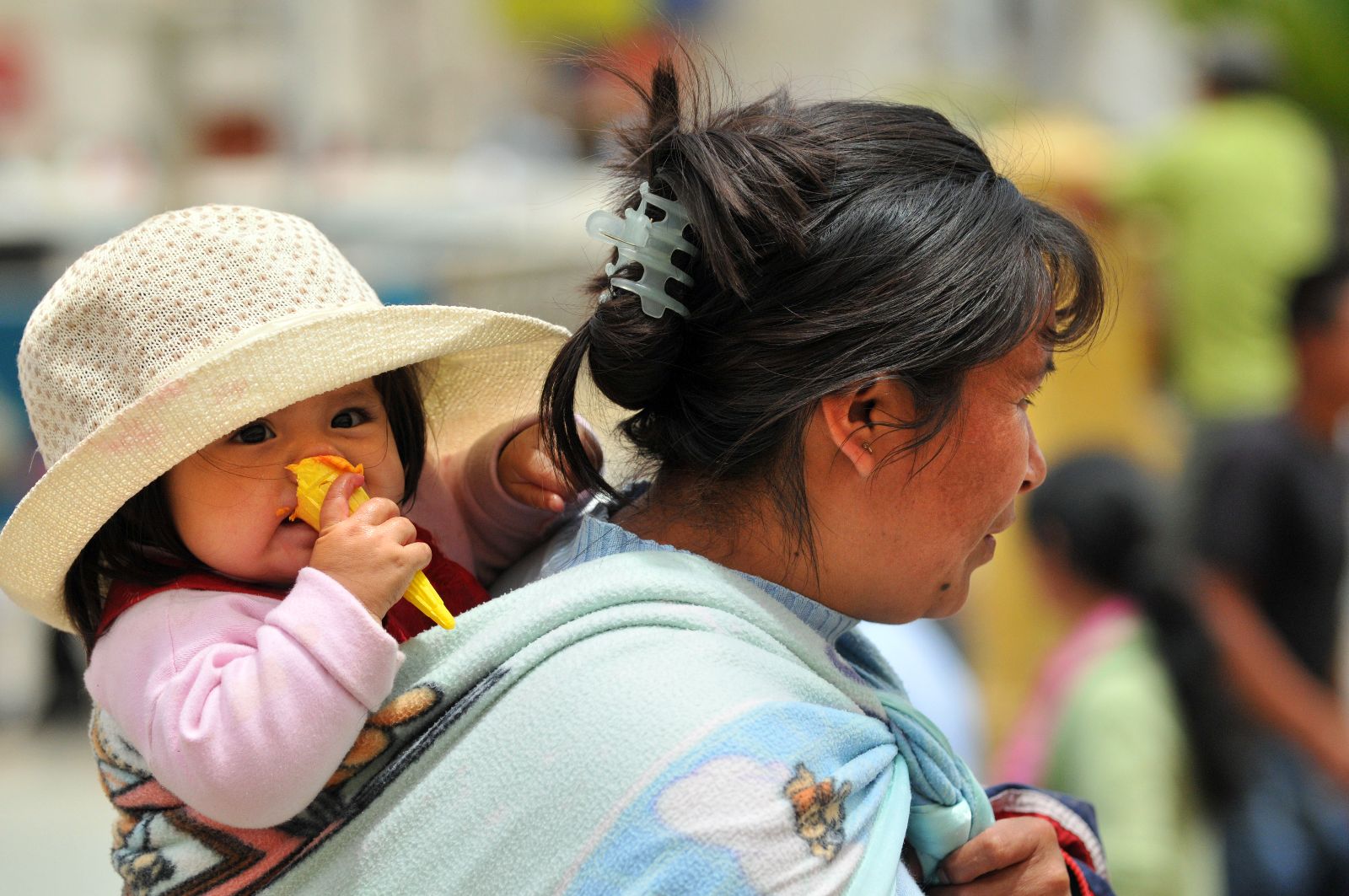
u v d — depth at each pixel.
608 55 4.59
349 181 17.02
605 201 4.25
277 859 3.69
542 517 4.54
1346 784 9.30
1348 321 9.48
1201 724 8.22
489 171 20.22
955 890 4.05
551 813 3.43
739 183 3.72
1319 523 9.45
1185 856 8.08
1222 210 15.83
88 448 3.62
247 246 3.84
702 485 3.96
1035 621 10.40
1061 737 8.10
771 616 3.78
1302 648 9.53
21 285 14.23
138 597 3.84
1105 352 12.66
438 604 3.75
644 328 3.84
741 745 3.40
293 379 3.68
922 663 8.26
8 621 14.96
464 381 4.51
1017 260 3.83
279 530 3.88
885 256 3.73
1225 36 18.72
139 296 3.73
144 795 3.79
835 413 3.80
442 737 3.64
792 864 3.34
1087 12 28.97
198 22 15.20
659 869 3.29
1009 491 4.02
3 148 21.11
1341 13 23.48
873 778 3.66
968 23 28.27
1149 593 8.22
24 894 11.27
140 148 19.38
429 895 3.53
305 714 3.45
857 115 4.01
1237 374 15.75
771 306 3.75
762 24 27.41
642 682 3.52
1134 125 27.70
